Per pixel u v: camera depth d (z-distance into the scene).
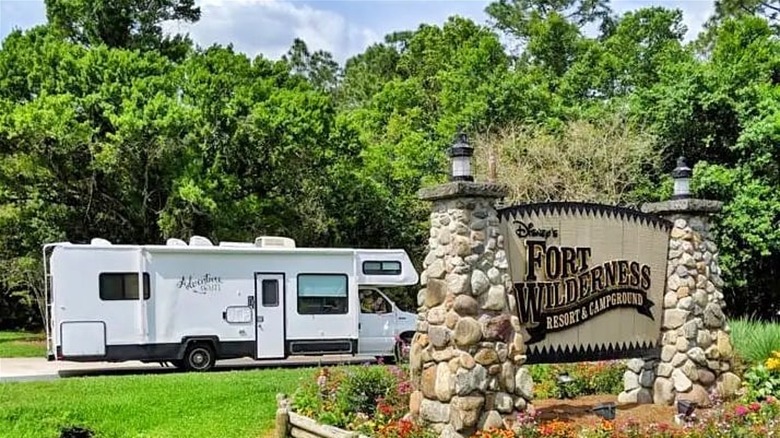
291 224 23.81
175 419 9.90
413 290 24.48
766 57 20.78
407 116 27.80
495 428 7.18
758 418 7.63
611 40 28.62
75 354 14.11
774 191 17.88
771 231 17.64
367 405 8.66
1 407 10.18
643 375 9.61
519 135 21.56
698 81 19.22
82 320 14.20
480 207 7.58
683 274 9.48
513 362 7.55
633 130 20.45
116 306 14.45
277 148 22.56
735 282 18.52
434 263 7.65
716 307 9.66
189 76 21.61
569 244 8.55
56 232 22.38
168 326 14.85
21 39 22.91
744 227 17.81
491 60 27.33
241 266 15.52
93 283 14.33
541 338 8.27
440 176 23.52
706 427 7.18
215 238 21.92
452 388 7.27
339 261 16.36
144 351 14.64
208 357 15.20
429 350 7.59
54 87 20.95
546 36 31.28
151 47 27.48
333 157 23.80
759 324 13.27
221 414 10.07
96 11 25.92
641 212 9.33
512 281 8.05
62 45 21.77
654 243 9.45
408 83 29.89
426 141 24.97
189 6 28.42
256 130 21.78
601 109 22.20
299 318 15.95
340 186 24.28
